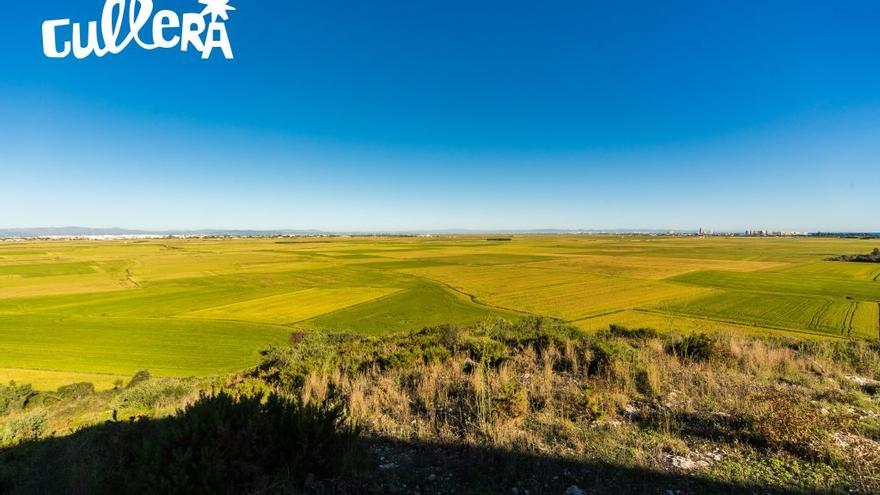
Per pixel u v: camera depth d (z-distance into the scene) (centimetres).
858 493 390
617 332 1689
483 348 958
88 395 1838
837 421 524
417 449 495
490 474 431
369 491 408
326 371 845
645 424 543
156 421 585
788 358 880
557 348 962
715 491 394
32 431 731
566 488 402
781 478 416
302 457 421
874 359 906
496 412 548
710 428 530
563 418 557
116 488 423
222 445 418
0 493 467
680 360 904
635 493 392
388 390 687
